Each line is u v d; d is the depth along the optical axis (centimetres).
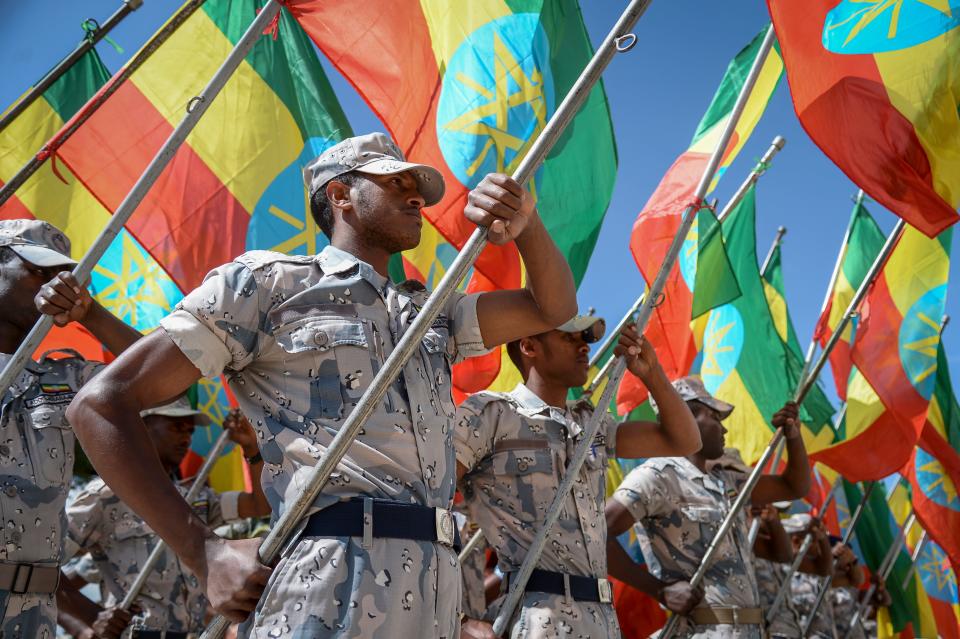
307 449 220
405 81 446
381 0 442
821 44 414
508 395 442
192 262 468
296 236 486
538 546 384
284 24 500
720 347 796
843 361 891
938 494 916
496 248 469
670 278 615
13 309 372
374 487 220
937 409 858
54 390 375
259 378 233
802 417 830
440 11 464
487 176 244
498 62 471
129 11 448
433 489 230
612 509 552
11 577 350
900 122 418
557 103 480
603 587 417
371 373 231
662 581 545
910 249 744
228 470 653
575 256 481
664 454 465
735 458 692
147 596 551
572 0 491
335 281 239
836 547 951
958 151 421
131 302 557
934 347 727
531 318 279
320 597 208
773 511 708
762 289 777
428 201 265
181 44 485
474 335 273
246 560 210
